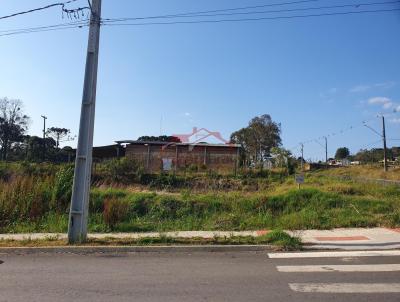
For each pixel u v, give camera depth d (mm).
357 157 104750
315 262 9109
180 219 15703
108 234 13422
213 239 11797
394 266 8516
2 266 9297
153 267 8977
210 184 28656
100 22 12578
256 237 11852
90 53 12320
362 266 8570
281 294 6613
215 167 44656
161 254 10625
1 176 26484
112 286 7336
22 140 90688
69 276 8195
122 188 23312
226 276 7949
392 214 14555
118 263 9508
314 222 14008
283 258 9664
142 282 7602
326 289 6863
